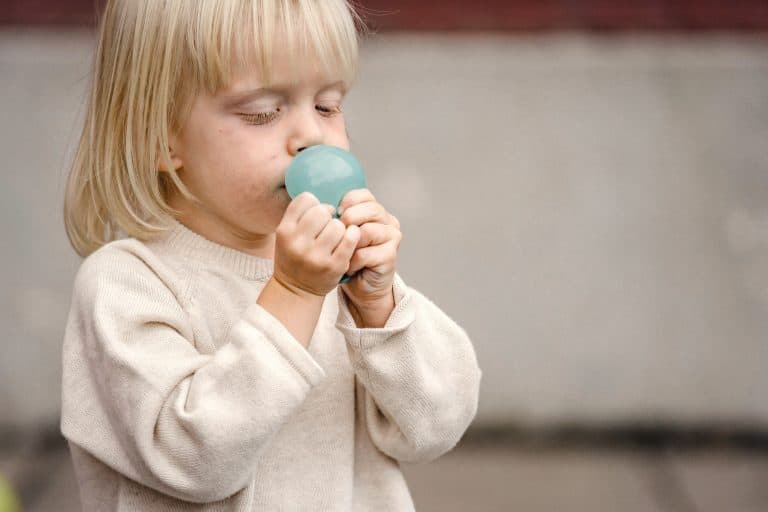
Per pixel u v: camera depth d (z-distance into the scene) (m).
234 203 4.70
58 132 14.19
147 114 4.80
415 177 14.52
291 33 4.54
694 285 14.27
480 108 14.94
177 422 4.32
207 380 4.35
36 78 14.42
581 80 15.18
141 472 4.44
